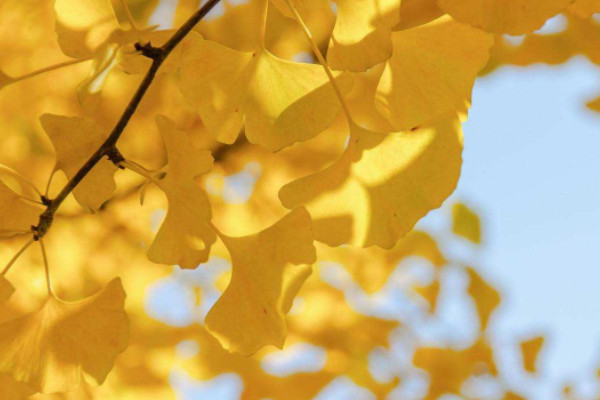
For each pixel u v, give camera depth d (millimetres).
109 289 952
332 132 1589
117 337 950
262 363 1727
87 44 930
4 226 949
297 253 920
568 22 1184
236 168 1668
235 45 1524
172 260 933
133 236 1688
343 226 923
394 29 938
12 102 1494
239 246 927
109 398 1508
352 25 906
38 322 956
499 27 875
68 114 1533
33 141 1528
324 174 925
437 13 959
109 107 1479
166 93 1481
